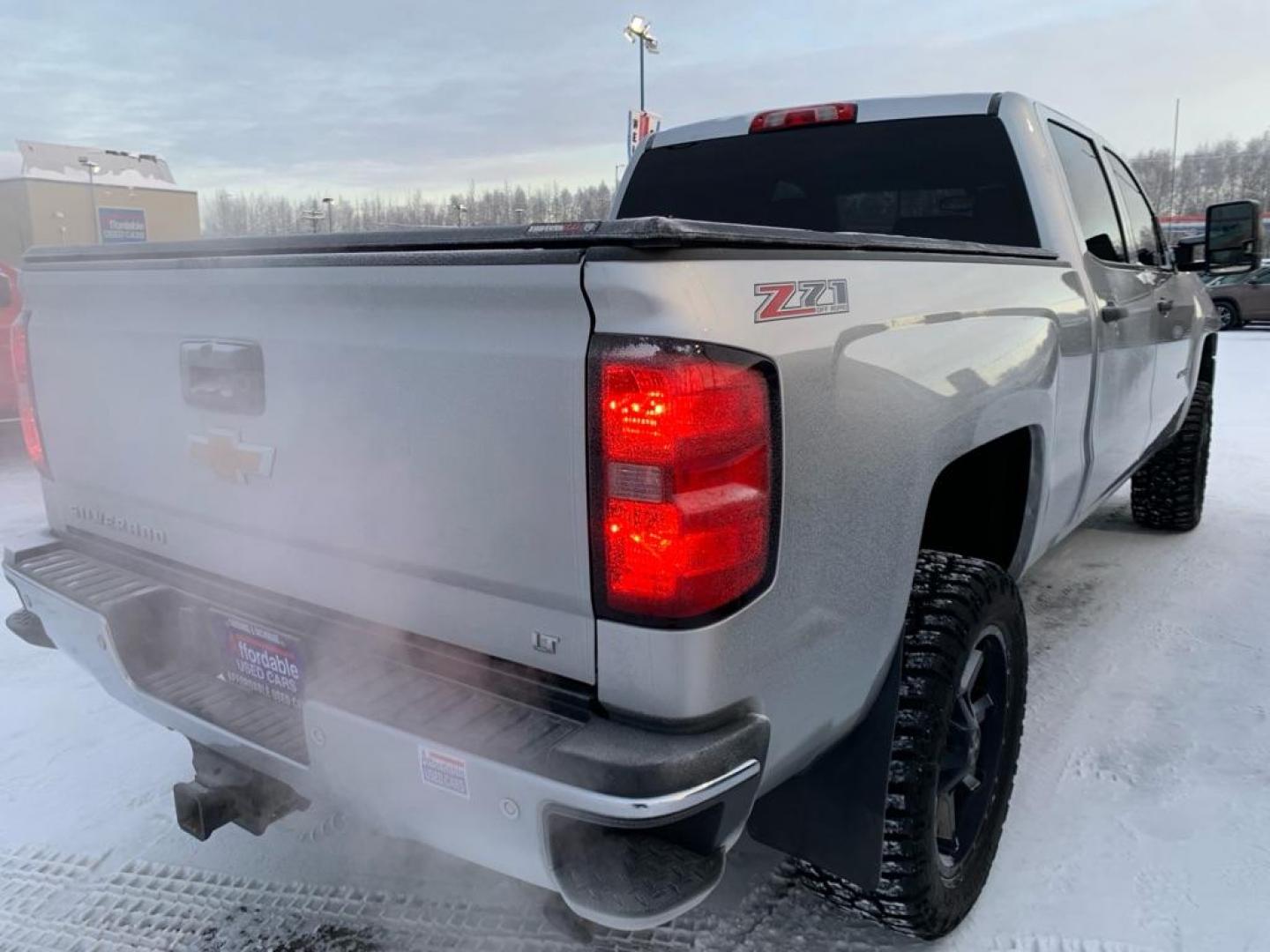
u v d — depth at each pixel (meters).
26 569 2.46
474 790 1.60
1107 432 3.49
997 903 2.41
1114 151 4.34
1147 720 3.28
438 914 2.42
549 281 1.53
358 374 1.80
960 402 2.16
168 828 2.80
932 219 3.57
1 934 2.38
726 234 1.54
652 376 1.47
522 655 1.71
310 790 1.92
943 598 2.13
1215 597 4.45
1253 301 19.36
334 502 1.91
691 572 1.51
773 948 2.28
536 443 1.60
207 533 2.21
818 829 2.07
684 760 1.51
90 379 2.38
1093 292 3.26
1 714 3.48
